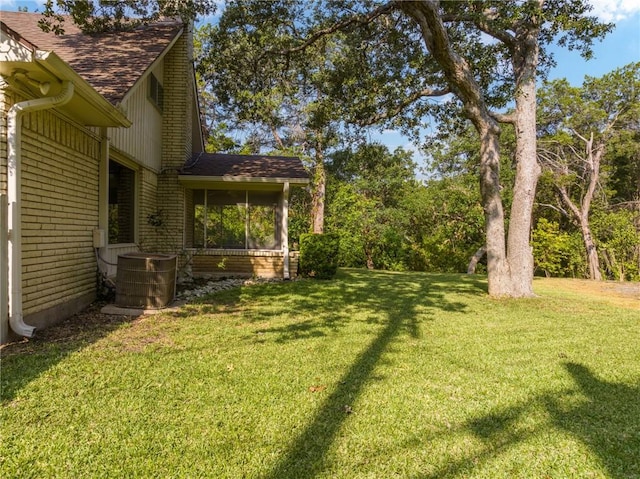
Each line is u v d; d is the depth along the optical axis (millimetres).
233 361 4008
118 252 7746
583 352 4754
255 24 8719
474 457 2475
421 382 3627
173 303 6914
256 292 8461
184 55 10648
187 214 11102
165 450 2428
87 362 3805
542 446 2615
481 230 19578
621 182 24000
